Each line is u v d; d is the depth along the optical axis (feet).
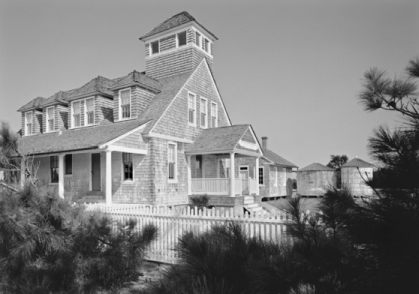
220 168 71.26
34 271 13.60
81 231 14.83
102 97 62.49
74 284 14.29
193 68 64.90
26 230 13.94
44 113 71.36
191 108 63.36
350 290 6.57
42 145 57.98
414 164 6.62
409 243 6.02
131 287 17.22
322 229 7.71
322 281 6.82
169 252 29.01
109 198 46.47
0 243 13.75
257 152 63.82
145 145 52.54
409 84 9.20
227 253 8.41
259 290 7.13
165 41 69.21
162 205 52.47
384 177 7.01
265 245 8.87
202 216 28.04
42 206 14.55
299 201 8.52
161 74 68.95
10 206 14.12
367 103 9.72
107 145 46.37
